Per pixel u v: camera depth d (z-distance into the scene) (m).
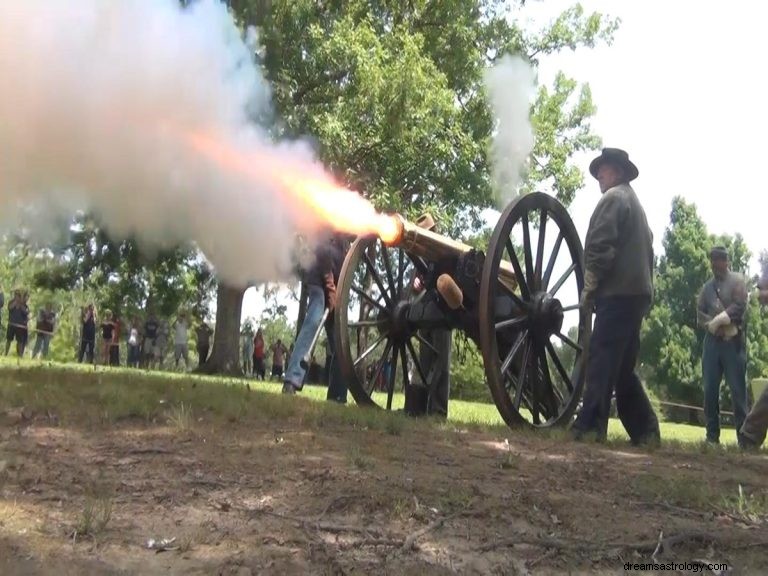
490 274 5.88
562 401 6.50
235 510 2.98
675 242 41.16
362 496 3.20
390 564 2.58
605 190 5.88
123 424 4.34
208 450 3.85
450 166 17.06
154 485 3.20
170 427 4.33
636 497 3.62
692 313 40.41
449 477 3.69
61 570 2.35
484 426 5.84
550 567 2.70
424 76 14.60
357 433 4.75
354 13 16.77
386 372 6.92
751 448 5.99
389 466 3.82
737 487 4.00
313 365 14.83
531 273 6.28
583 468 4.22
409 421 5.46
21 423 4.20
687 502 3.60
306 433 4.52
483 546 2.81
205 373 17.83
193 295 21.69
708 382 7.23
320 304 7.37
